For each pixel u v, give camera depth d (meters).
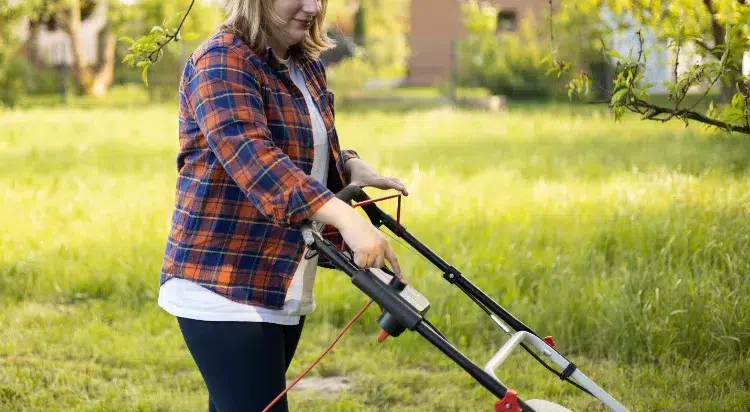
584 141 12.87
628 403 4.48
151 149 12.97
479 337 5.45
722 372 4.71
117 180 10.09
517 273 6.11
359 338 5.57
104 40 24.14
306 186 2.55
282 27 2.84
